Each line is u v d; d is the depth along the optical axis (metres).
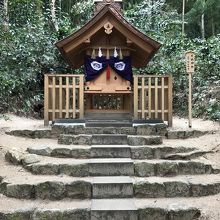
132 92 7.50
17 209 4.23
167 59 11.87
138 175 5.21
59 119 7.00
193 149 5.98
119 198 4.69
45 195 4.64
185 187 4.77
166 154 5.79
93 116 7.43
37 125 7.84
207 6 18.75
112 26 7.06
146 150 5.75
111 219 4.16
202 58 11.09
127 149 5.75
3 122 8.30
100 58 7.46
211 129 7.18
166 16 14.58
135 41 7.14
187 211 4.22
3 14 10.30
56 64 11.55
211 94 9.95
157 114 7.32
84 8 14.50
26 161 5.38
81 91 7.27
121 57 7.49
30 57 10.32
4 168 5.38
